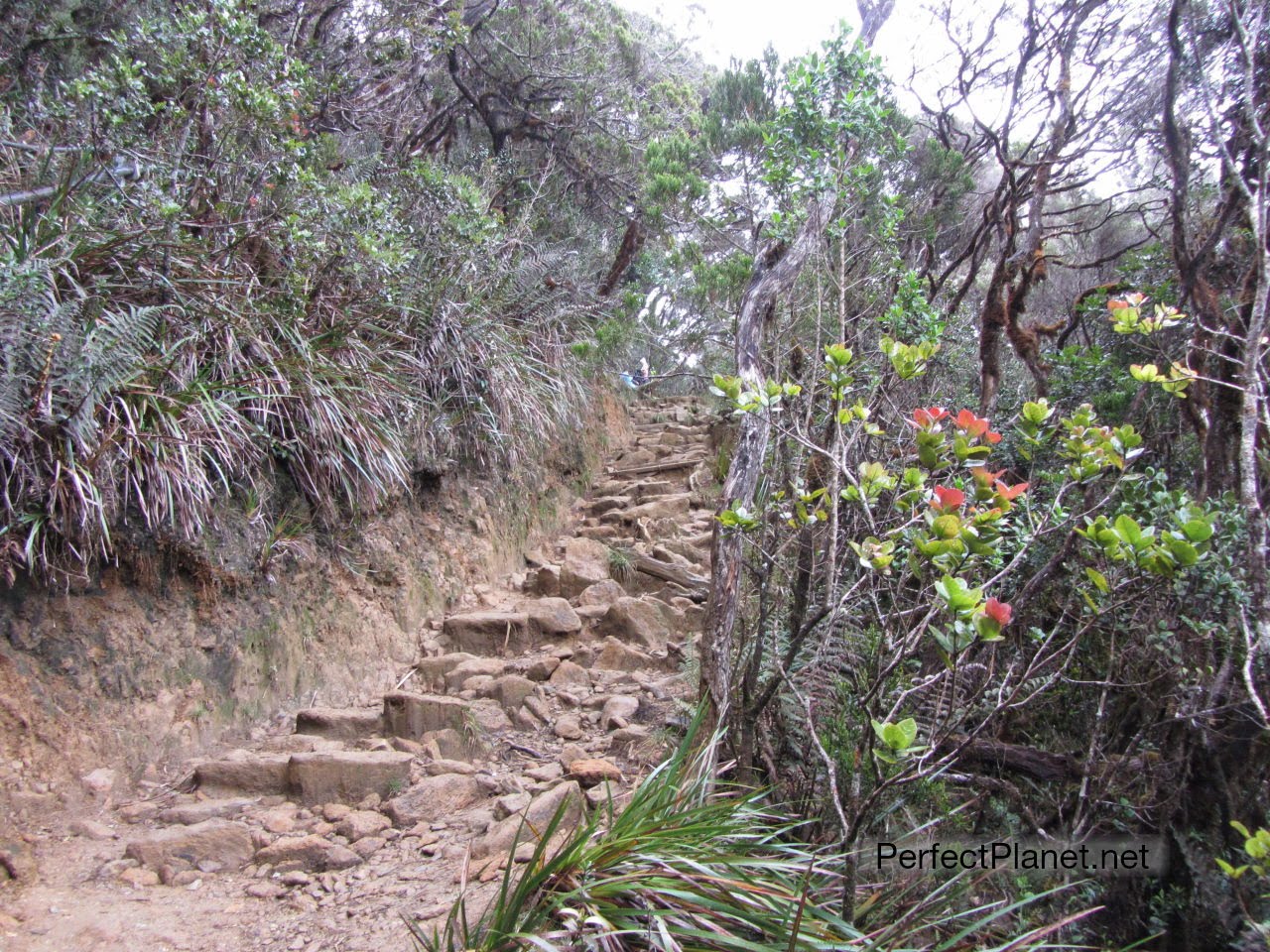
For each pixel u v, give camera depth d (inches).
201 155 166.6
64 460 115.9
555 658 169.6
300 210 168.4
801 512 118.0
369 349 181.2
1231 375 123.3
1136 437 93.1
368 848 109.0
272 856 105.8
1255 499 93.8
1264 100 143.0
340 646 160.2
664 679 164.9
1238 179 114.3
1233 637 102.3
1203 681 107.7
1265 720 88.0
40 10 217.0
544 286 268.2
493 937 79.0
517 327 251.0
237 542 143.9
